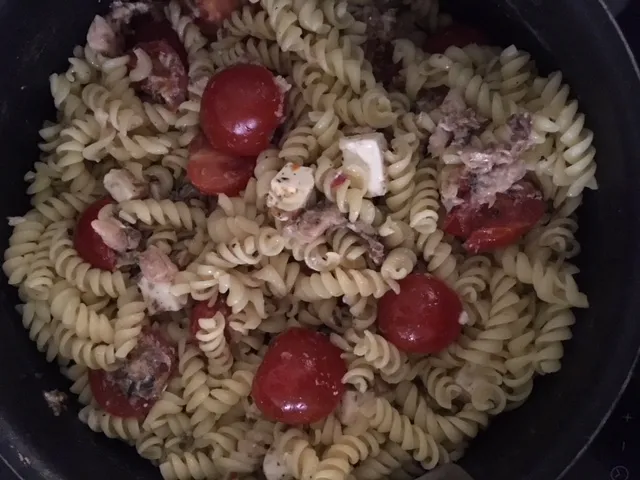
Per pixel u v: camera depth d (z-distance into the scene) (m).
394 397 0.27
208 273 0.27
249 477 0.27
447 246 0.27
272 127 0.28
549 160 0.26
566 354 0.26
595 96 0.25
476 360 0.26
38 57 0.28
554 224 0.26
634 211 0.24
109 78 0.29
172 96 0.29
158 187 0.29
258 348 0.28
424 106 0.29
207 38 0.30
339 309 0.28
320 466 0.25
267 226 0.27
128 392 0.27
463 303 0.27
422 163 0.28
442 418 0.26
